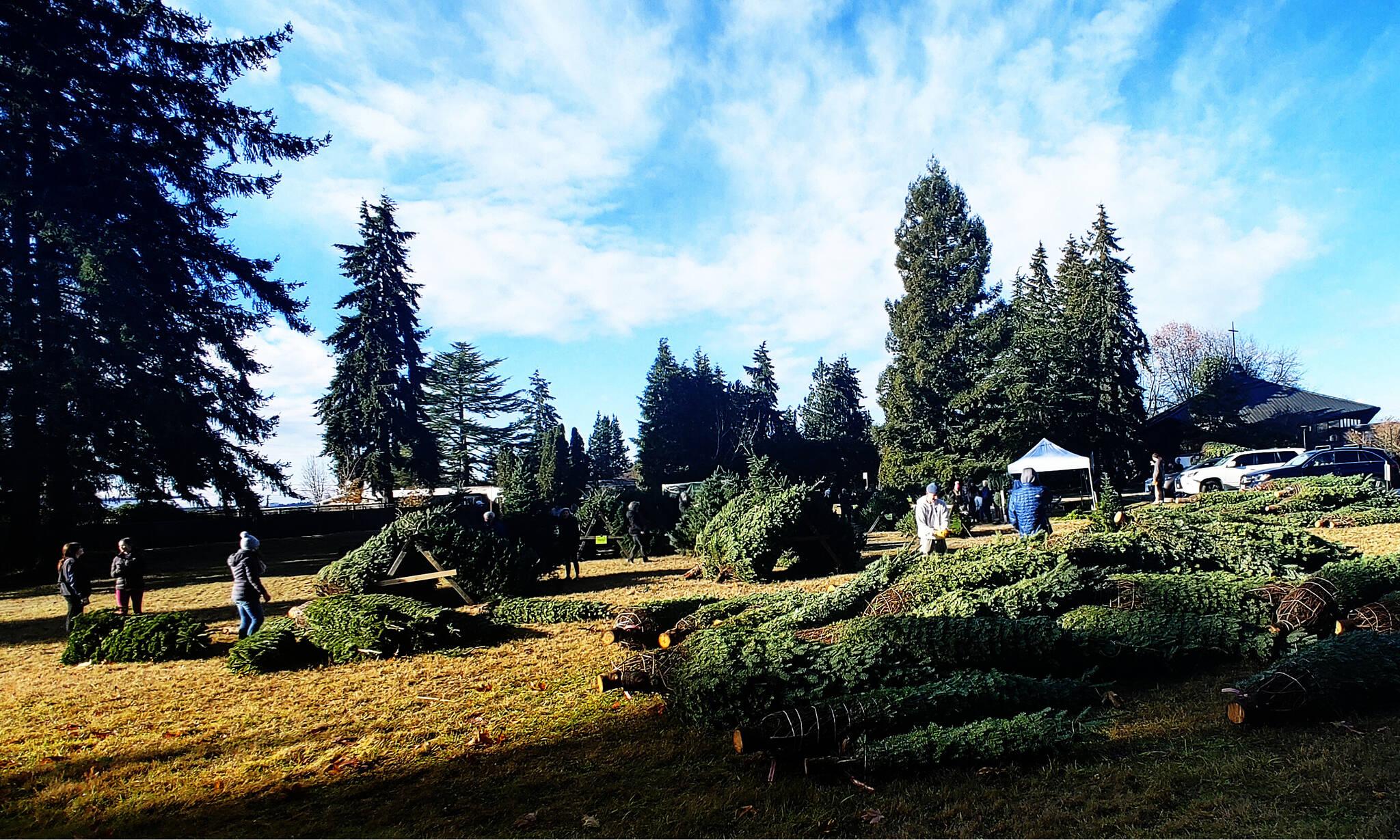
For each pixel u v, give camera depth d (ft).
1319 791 13.14
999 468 141.18
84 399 71.51
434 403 244.42
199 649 33.45
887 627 21.29
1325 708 16.44
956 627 20.58
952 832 12.82
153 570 82.48
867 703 16.28
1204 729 16.74
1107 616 22.53
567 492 184.85
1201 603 24.54
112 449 76.33
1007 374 144.87
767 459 63.57
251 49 85.76
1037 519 40.19
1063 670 20.57
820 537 50.16
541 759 17.90
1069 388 144.66
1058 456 107.24
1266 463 104.42
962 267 157.38
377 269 158.71
